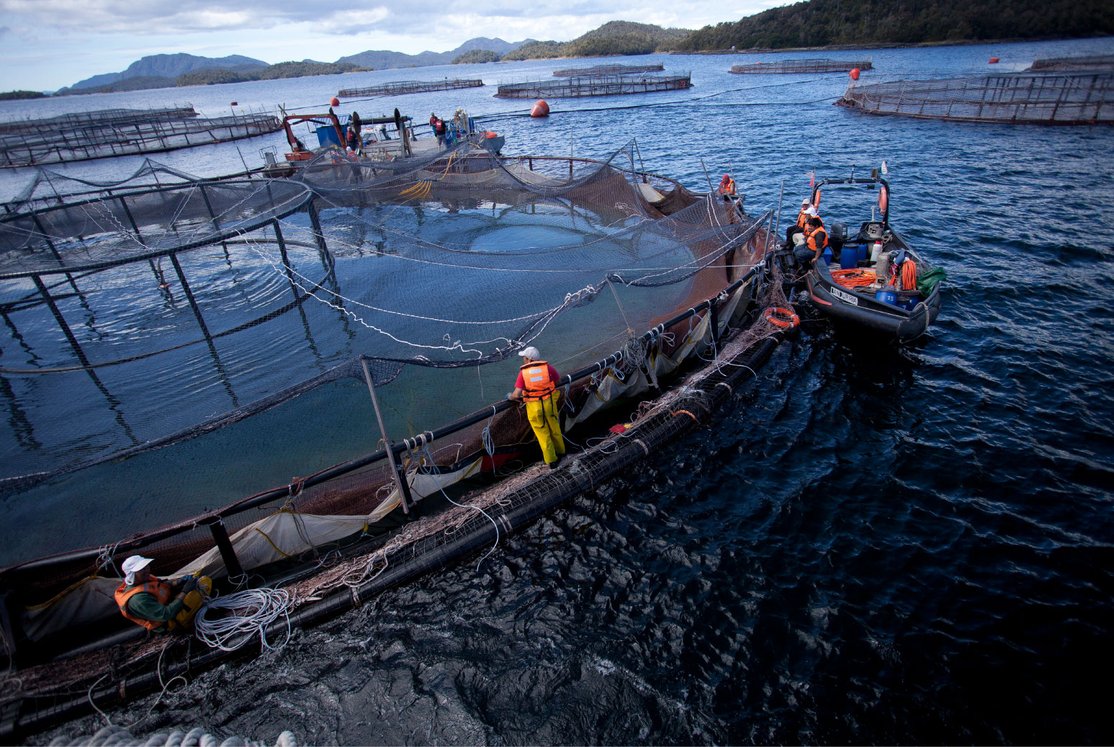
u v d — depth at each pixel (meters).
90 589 7.55
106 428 11.41
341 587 8.25
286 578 8.50
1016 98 49.59
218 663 7.44
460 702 6.82
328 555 8.89
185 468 10.22
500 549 9.04
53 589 7.39
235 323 15.30
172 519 9.12
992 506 9.42
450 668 7.23
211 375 13.01
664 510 9.63
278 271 18.47
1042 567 8.29
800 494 9.86
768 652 7.25
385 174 23.70
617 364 11.70
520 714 6.66
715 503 9.75
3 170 53.56
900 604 7.83
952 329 14.91
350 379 12.42
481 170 24.34
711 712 6.58
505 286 14.95
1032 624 7.48
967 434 11.12
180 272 13.30
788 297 16.70
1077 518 9.09
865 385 12.91
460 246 18.72
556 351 13.31
